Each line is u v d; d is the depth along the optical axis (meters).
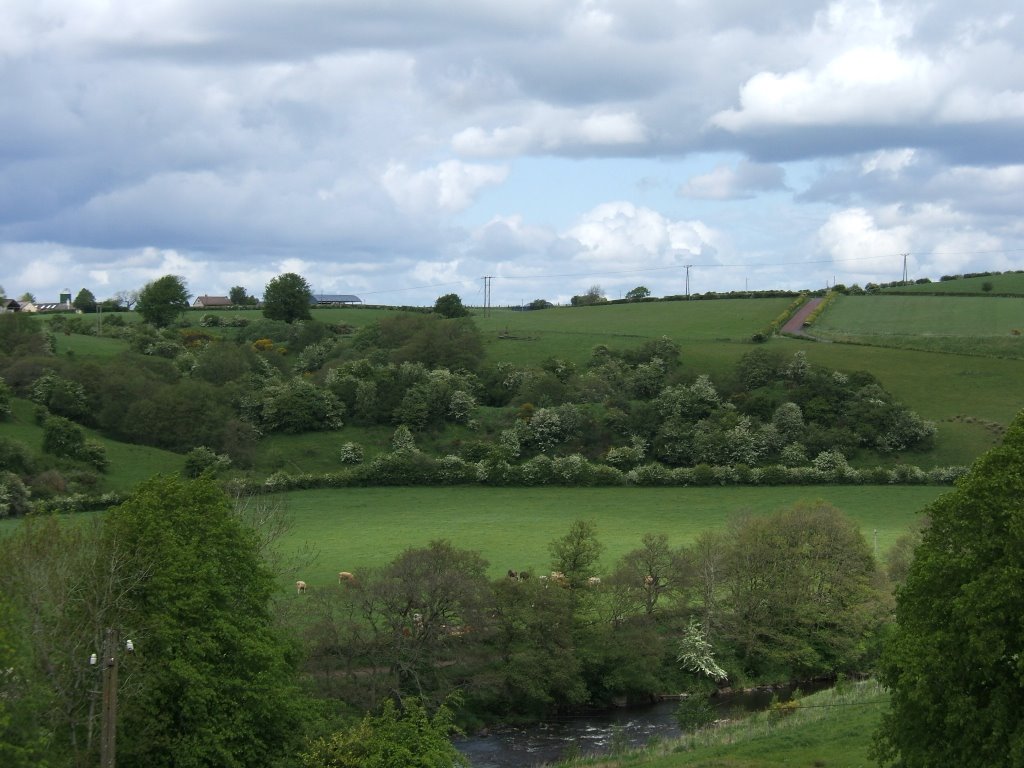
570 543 77.06
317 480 122.81
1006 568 34.25
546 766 52.06
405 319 178.50
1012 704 34.00
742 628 76.00
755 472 123.50
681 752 50.69
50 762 37.00
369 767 40.16
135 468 120.31
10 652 35.69
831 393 140.12
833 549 79.25
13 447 111.06
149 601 44.75
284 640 50.59
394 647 63.47
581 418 138.50
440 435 140.00
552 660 65.25
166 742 42.88
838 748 46.97
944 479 120.19
